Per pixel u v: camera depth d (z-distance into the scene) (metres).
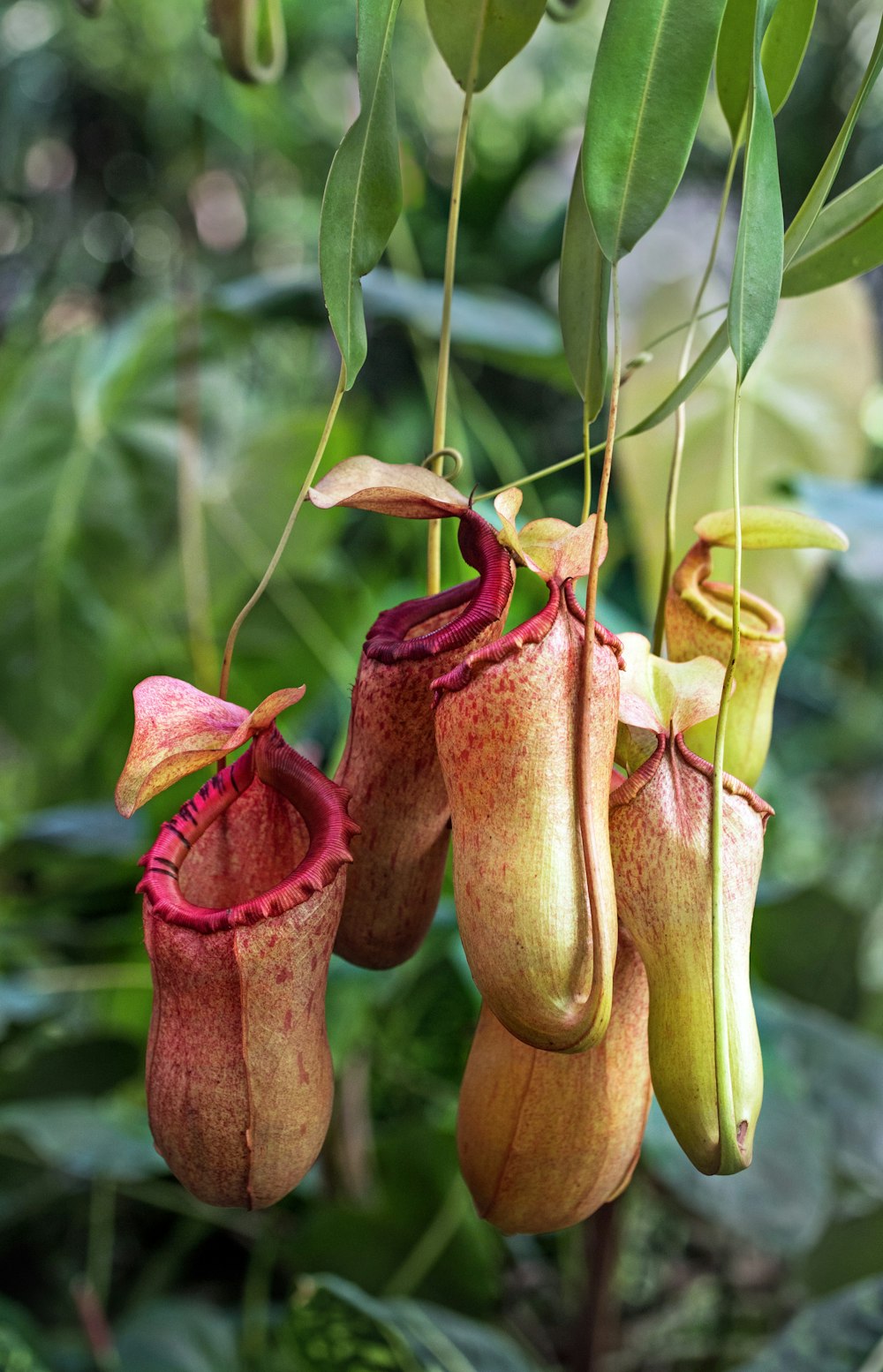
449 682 0.87
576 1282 2.16
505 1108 0.92
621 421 1.93
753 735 1.00
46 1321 2.09
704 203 3.28
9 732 2.13
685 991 0.87
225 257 3.44
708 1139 0.86
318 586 2.06
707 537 1.01
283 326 2.52
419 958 1.68
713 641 1.00
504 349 1.91
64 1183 2.06
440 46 0.95
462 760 0.87
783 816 3.38
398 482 0.90
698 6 0.84
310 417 2.24
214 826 0.94
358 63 0.86
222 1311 1.91
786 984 2.06
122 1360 1.74
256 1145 0.90
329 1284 1.31
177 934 0.90
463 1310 1.78
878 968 2.64
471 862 0.87
